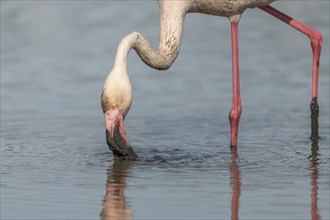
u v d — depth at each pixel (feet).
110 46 66.08
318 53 46.09
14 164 39.68
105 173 37.86
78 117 50.19
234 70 44.21
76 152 42.27
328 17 72.95
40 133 46.34
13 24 72.18
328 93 54.13
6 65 61.93
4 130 47.06
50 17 74.28
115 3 78.74
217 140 44.86
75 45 66.59
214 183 35.78
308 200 33.01
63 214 31.68
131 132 46.73
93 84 57.88
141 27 70.38
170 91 56.24
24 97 54.80
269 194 33.96
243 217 31.01
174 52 43.34
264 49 65.26
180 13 43.73
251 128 47.50
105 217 31.30
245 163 39.55
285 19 46.09
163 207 32.40
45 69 61.05
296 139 44.83
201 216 31.24
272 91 55.72
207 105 52.95
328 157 40.60
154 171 38.11
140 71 60.80
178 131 46.88
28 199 33.60
